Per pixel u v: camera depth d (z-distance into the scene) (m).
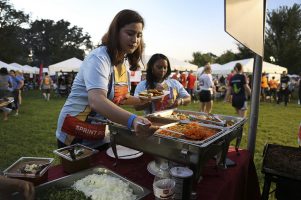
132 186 1.13
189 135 1.25
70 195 1.04
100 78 1.25
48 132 5.18
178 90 2.55
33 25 51.19
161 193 0.95
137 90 2.51
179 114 2.02
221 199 1.21
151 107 2.35
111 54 1.38
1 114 7.09
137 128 1.06
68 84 13.27
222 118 1.89
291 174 1.50
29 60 49.28
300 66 30.47
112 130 1.38
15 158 3.63
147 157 1.56
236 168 1.50
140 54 1.69
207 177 1.36
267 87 13.20
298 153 1.82
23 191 0.77
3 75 6.54
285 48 30.83
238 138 1.73
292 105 11.57
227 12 1.28
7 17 36.09
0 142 4.40
